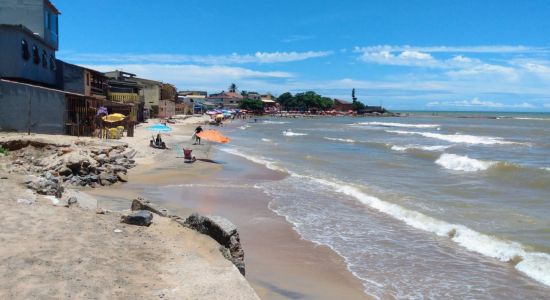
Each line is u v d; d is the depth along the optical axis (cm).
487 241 1253
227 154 3356
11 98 2403
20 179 1315
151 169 2430
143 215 1018
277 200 1802
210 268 798
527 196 1917
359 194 1900
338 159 3222
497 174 2517
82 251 802
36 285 651
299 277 1016
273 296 903
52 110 2645
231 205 1700
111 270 741
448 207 1695
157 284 712
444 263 1117
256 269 1059
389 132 6856
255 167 2708
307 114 17288
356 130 7525
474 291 958
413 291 958
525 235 1319
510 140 5153
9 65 2755
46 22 3284
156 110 8094
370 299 912
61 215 1004
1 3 3130
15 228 873
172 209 1582
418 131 7206
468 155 3538
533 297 927
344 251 1202
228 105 15638
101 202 1552
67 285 664
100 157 2180
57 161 1912
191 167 2570
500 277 1030
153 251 856
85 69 3825
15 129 2422
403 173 2575
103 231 934
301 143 4641
